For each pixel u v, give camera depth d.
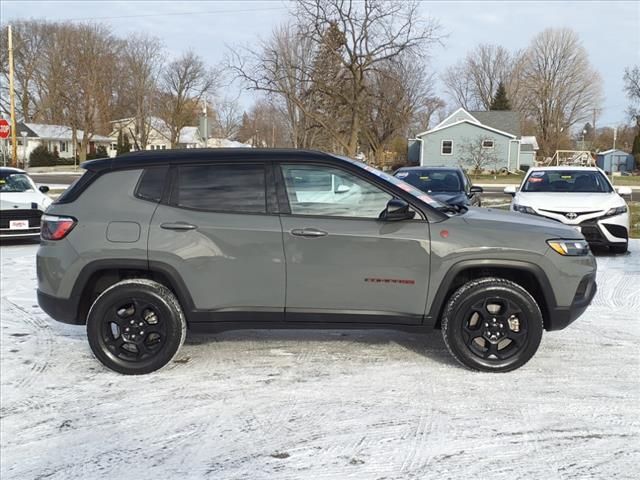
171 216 4.46
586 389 4.17
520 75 79.06
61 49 54.78
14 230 10.62
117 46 57.09
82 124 57.38
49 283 4.50
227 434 3.55
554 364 4.67
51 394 4.19
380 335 5.48
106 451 3.37
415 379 4.38
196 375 4.51
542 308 4.59
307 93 31.27
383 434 3.52
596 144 77.19
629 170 64.12
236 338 5.41
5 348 5.18
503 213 4.91
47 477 3.10
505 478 3.02
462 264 4.36
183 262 4.42
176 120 61.50
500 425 3.62
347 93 31.98
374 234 4.38
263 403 3.99
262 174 4.52
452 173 11.70
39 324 5.91
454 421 3.68
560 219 9.46
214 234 4.42
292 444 3.41
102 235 4.44
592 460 3.19
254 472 3.12
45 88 57.56
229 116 63.94
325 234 4.38
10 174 11.72
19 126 60.19
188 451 3.36
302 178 4.51
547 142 74.38
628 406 3.88
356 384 4.30
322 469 3.13
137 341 4.50
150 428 3.65
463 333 4.44
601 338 5.34
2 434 3.59
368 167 4.70
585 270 4.45
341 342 5.28
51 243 4.51
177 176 4.55
